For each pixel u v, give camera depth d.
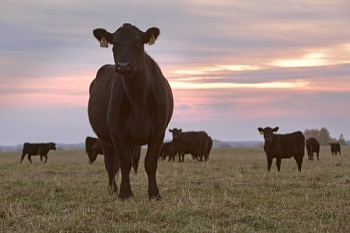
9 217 8.93
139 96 10.78
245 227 8.23
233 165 28.58
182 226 8.34
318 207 9.83
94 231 8.04
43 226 8.30
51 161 43.00
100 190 13.45
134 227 8.10
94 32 10.90
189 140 39.81
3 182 15.86
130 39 10.58
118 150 11.15
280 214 9.12
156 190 11.24
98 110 12.30
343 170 21.19
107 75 12.95
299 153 24.45
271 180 15.97
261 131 24.39
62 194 12.39
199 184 15.04
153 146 11.20
